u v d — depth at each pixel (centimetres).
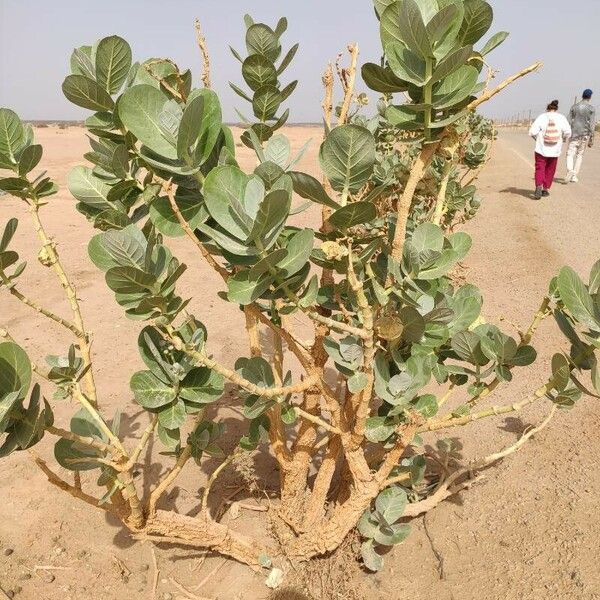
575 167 1273
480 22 147
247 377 186
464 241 193
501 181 1255
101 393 361
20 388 143
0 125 162
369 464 237
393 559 236
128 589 223
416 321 162
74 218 856
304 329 454
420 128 152
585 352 170
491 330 199
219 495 272
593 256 654
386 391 180
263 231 134
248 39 181
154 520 203
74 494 183
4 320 466
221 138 158
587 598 207
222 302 515
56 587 223
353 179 144
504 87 144
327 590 219
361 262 161
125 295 153
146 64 164
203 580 227
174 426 177
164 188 147
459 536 244
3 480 281
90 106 151
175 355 180
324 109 193
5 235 158
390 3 148
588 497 257
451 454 285
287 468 223
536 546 233
